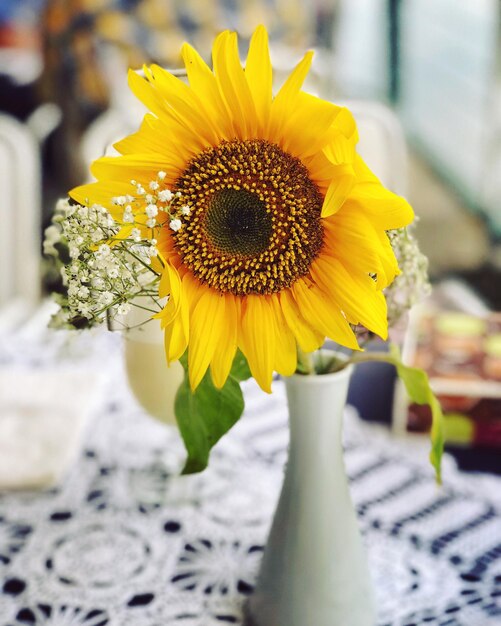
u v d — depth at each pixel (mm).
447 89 3424
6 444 779
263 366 527
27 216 1271
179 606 650
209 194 529
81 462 811
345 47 3729
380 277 511
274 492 772
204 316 531
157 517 741
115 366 959
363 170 501
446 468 800
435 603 655
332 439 582
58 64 2006
